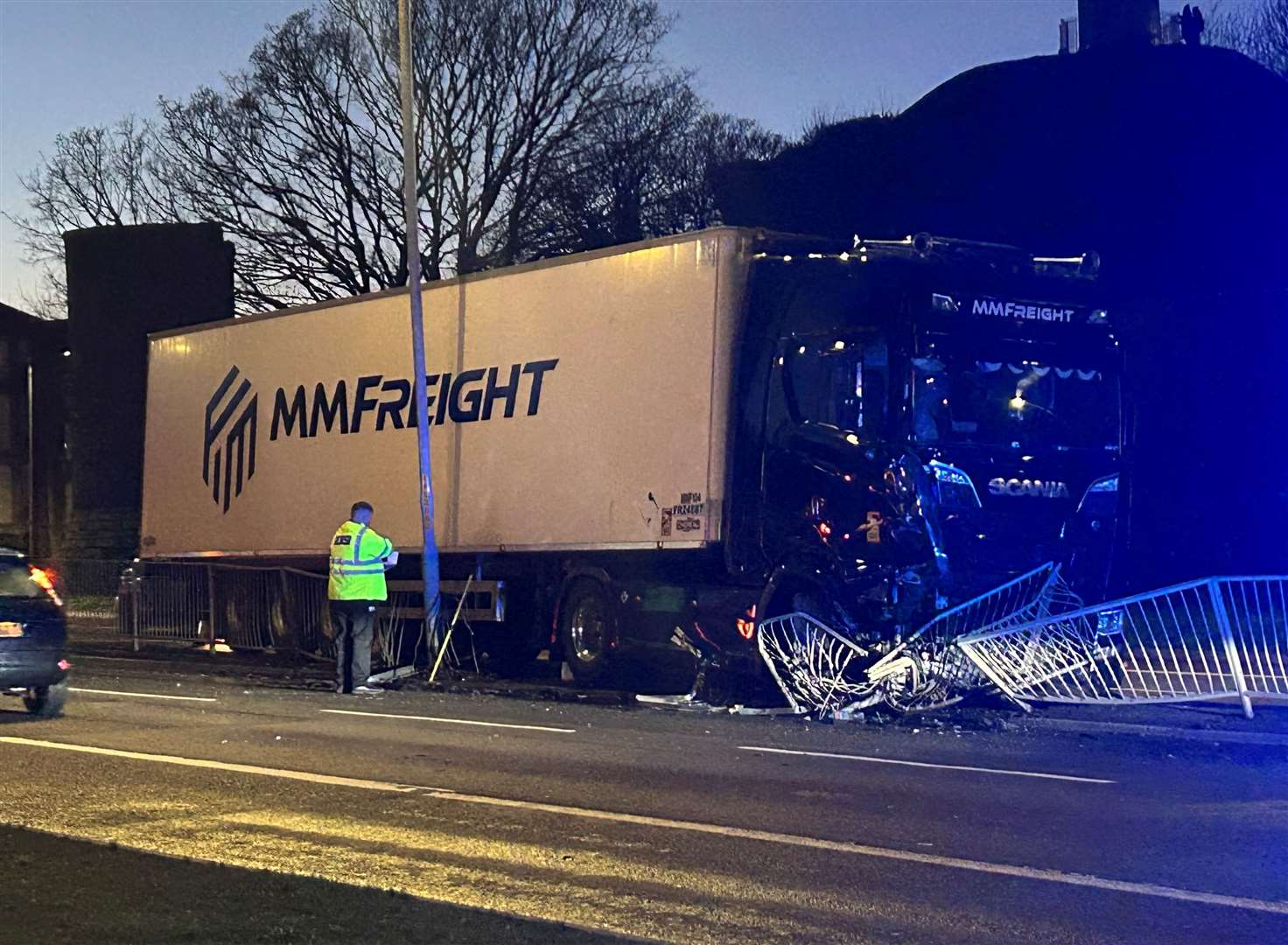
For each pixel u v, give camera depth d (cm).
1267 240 2055
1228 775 983
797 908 635
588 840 773
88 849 719
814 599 1418
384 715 1342
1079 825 807
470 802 880
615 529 1599
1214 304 2014
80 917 586
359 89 3991
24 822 820
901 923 611
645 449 1572
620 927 608
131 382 3822
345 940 561
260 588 2136
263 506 2119
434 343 1870
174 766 1020
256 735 1184
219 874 665
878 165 2472
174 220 4219
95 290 3847
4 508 4138
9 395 4159
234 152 4084
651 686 1627
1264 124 2109
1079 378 1434
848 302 1395
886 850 747
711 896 657
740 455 1487
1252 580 1342
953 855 734
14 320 4169
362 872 703
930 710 1345
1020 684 1361
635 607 1599
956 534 1358
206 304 3856
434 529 1802
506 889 670
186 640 2239
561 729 1241
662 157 4122
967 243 1447
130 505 3794
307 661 2047
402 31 1817
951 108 2386
